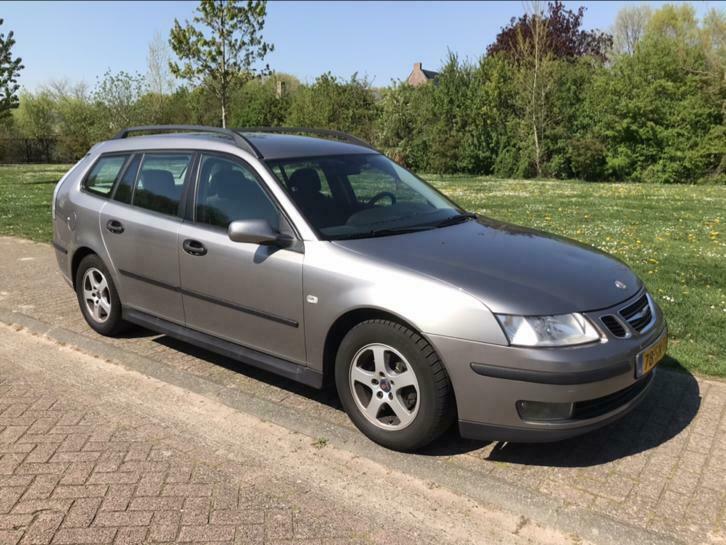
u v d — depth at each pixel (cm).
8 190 1897
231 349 438
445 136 3234
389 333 348
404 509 314
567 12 4269
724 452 362
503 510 313
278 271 394
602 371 322
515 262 369
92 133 3875
